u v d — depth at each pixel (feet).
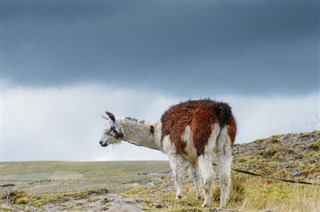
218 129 48.14
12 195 46.44
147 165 206.80
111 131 58.29
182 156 52.42
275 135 79.41
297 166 63.52
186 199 53.72
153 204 46.93
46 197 47.11
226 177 48.14
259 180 59.98
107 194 50.29
